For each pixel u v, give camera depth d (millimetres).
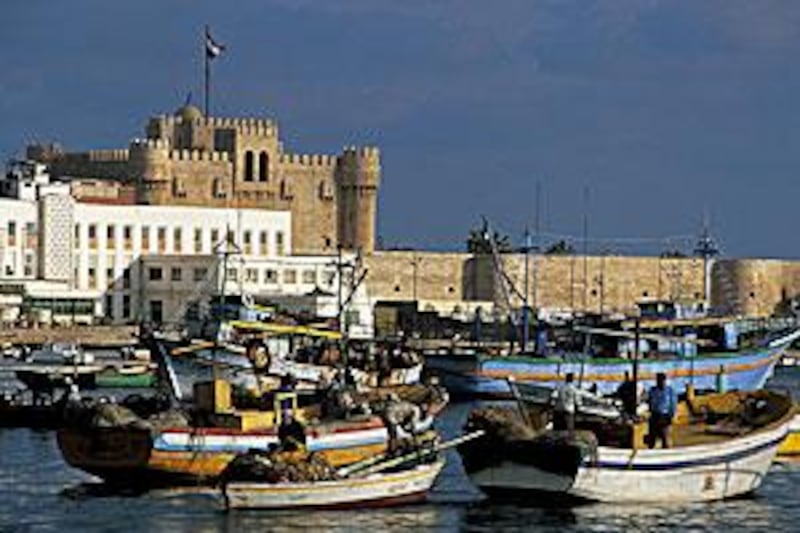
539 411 70812
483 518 66375
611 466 67312
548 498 67562
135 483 72438
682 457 69125
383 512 67250
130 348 183625
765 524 66562
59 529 64438
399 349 126375
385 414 74000
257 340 105062
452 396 132500
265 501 65938
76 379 121438
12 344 198875
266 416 73750
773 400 76000
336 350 116125
